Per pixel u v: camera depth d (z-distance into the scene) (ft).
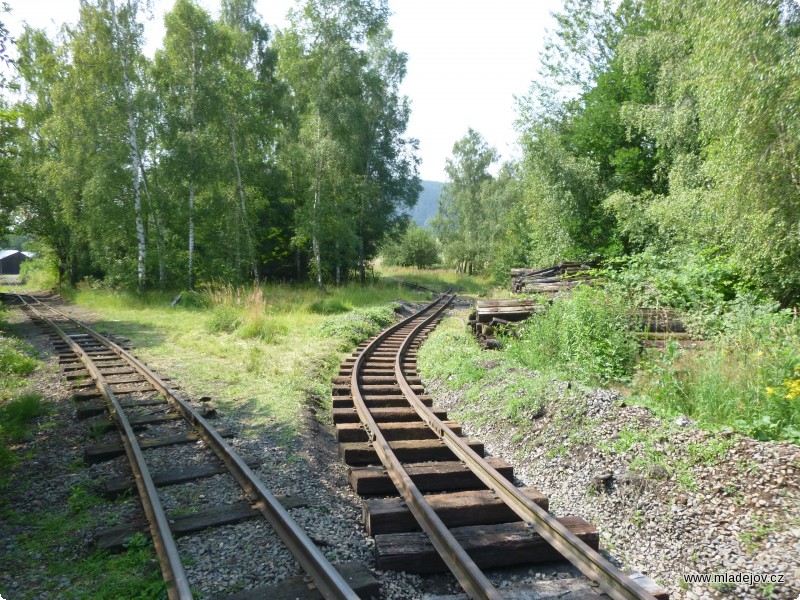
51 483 17.10
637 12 72.74
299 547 12.46
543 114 78.89
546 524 13.60
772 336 24.90
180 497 15.78
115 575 11.91
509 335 39.06
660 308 32.83
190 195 82.38
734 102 30.07
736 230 33.24
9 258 295.89
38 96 94.12
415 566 12.69
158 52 83.05
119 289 84.69
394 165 127.65
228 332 49.08
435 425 21.98
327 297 80.38
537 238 81.46
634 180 68.18
